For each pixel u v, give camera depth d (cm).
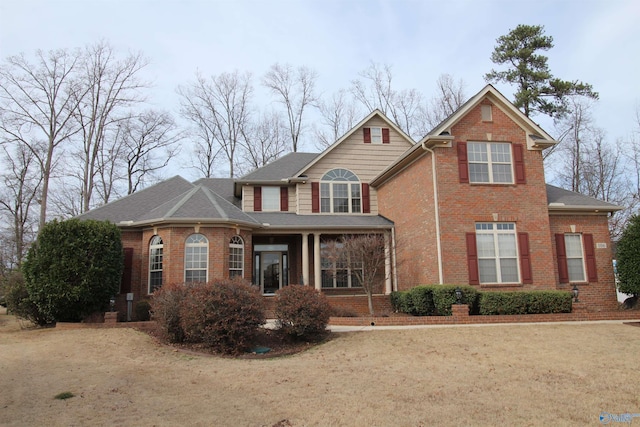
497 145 1839
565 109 3372
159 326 1340
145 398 803
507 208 1786
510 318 1520
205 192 2016
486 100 1852
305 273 2064
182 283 1445
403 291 1938
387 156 2430
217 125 4069
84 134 3256
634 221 1755
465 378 895
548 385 841
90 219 1791
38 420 692
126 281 1888
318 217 2252
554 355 1059
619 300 2173
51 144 3064
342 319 1551
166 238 1803
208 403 770
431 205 1781
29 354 1159
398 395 795
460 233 1731
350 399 777
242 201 2327
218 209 1869
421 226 1869
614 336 1255
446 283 1688
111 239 1680
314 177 2355
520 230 1780
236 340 1198
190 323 1225
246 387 866
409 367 988
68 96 3108
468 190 1766
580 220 1953
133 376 957
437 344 1187
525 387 830
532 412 705
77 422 682
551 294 1609
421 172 1880
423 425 655
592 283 1906
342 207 2355
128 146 3744
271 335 1353
